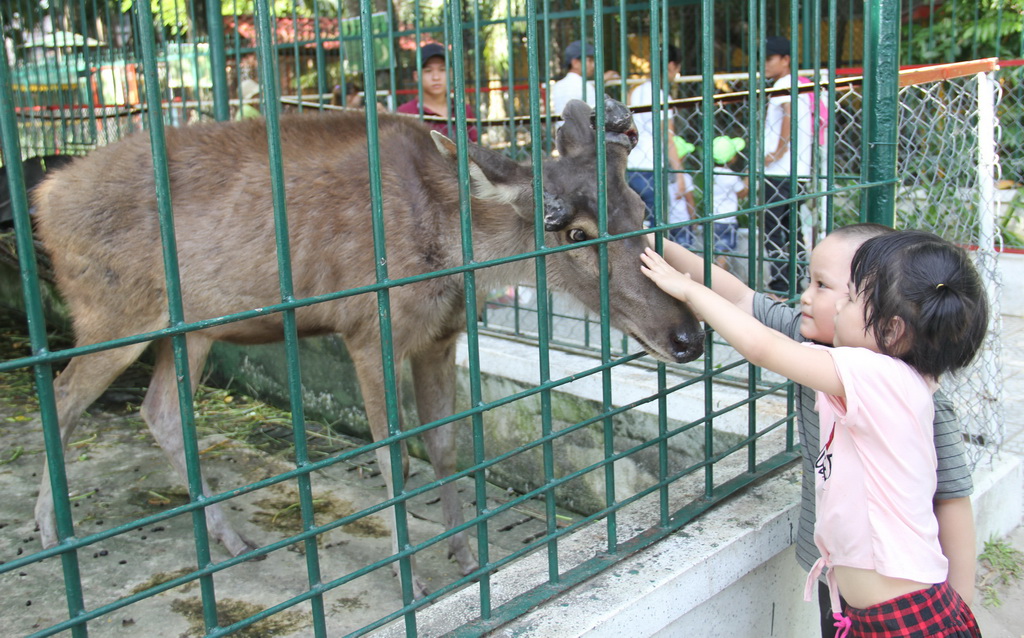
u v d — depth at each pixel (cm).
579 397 470
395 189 350
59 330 743
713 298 234
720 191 587
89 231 369
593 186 320
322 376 576
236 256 362
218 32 547
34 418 565
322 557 391
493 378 507
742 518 283
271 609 182
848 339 223
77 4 792
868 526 210
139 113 683
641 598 237
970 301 204
